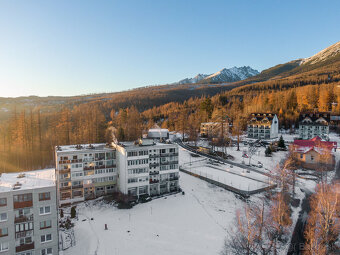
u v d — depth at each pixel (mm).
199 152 106688
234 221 50250
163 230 47375
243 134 145000
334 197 43562
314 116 129625
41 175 41406
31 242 34562
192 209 56344
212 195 64062
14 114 107188
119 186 61000
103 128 120125
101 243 42375
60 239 43312
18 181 37969
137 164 58906
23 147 98812
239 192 63469
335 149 97000
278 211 45406
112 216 52312
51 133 115625
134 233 46000
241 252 38969
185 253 40125
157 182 62625
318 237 38844
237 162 91812
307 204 56969
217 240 43812
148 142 64000
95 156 59750
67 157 56250
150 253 40031
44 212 35250
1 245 32969
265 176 75812
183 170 82188
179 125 149625
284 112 162875
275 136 134250
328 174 75375
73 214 50906
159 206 57469
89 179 58875
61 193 56062
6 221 32938
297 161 85375
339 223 39500
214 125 122750
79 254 39188
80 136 108000
